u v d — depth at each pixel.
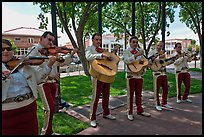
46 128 3.34
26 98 2.33
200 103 5.43
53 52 3.18
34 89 2.42
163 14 6.28
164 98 5.05
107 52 4.05
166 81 5.00
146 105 5.27
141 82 4.38
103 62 3.90
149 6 14.27
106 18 15.03
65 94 6.54
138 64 4.28
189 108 5.00
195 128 3.76
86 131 3.66
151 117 4.38
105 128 3.80
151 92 6.79
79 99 5.84
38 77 2.48
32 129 2.41
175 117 4.36
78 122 4.00
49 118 3.33
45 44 3.13
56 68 3.50
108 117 4.27
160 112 4.70
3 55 2.26
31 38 21.36
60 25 11.69
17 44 19.23
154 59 4.81
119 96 6.23
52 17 4.39
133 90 4.27
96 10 10.72
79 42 9.70
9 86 2.20
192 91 6.74
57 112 4.52
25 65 2.37
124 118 4.32
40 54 3.01
